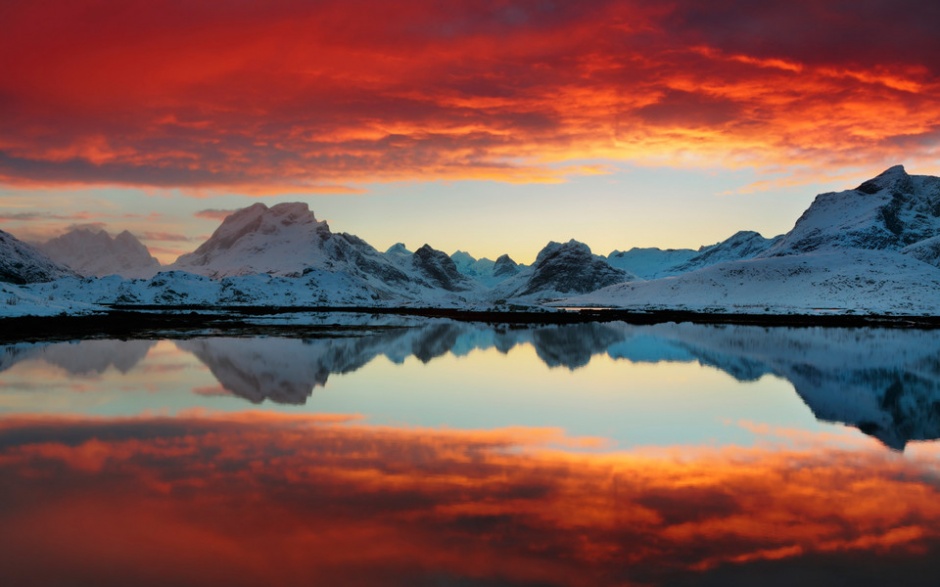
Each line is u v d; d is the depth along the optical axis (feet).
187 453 54.85
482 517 40.19
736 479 49.11
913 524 40.09
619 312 440.45
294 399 82.28
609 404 81.61
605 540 36.94
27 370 106.83
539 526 38.88
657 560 34.45
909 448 59.52
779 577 32.63
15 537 36.76
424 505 42.16
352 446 57.82
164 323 222.89
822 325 276.82
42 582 31.55
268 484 46.29
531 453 56.24
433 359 132.05
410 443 59.31
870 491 46.42
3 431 62.95
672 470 51.37
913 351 157.89
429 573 32.73
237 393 86.12
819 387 98.22
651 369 119.65
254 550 35.19
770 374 113.39
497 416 72.90
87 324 208.44
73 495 43.73
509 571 32.99
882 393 92.99
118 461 52.26
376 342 166.30
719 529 38.86
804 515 41.34
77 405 76.69
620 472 50.49
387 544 35.99
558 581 32.04
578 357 140.26
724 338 198.18
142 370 107.96
